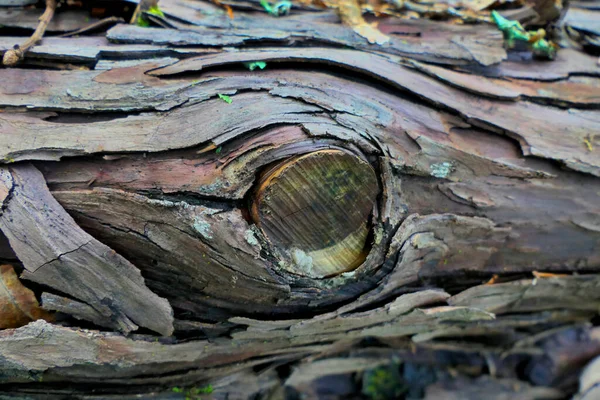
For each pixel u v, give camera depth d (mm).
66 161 319
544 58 390
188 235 321
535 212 359
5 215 311
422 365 448
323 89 341
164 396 366
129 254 326
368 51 367
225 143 322
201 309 341
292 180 322
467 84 362
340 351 410
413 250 343
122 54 342
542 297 383
